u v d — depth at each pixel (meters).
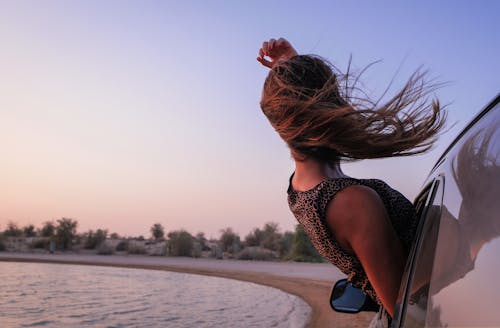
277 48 2.11
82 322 14.88
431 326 1.17
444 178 1.58
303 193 1.68
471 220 1.16
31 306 18.64
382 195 1.75
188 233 59.00
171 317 15.61
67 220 65.19
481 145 1.29
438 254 1.31
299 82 1.69
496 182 1.10
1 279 29.50
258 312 15.77
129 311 17.19
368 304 2.54
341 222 1.60
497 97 1.30
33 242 66.38
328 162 1.77
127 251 61.47
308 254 44.12
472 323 0.95
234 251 55.34
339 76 1.67
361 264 1.68
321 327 11.23
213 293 22.36
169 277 31.36
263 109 1.78
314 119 1.59
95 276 32.22
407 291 1.51
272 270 32.38
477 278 1.01
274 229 56.88
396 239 1.62
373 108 1.62
